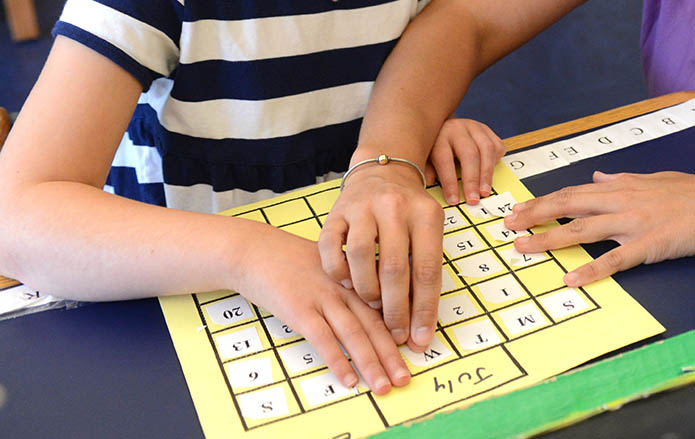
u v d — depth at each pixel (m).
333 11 0.83
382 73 0.85
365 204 0.62
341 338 0.57
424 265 0.58
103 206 0.63
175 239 0.61
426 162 0.77
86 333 0.58
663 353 0.52
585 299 0.60
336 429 0.50
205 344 0.57
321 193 0.73
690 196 0.67
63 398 0.53
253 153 0.89
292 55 0.83
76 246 0.61
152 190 0.95
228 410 0.52
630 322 0.57
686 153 0.76
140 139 0.91
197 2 0.75
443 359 0.55
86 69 0.68
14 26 2.07
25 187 0.63
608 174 0.72
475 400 0.51
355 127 0.93
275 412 0.52
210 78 0.82
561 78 2.03
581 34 2.18
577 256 0.64
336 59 0.86
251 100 0.85
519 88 2.00
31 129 0.66
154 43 0.72
